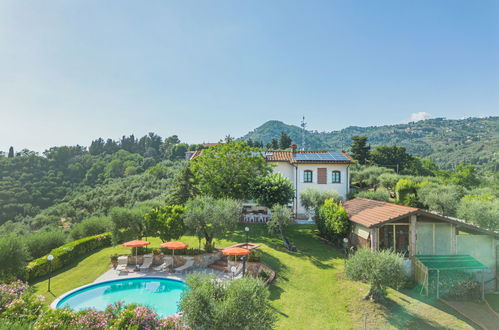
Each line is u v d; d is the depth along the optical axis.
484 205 26.45
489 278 18.22
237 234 28.05
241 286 10.58
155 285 19.41
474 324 13.56
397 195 40.97
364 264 15.16
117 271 21.03
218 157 32.09
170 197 38.88
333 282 17.98
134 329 9.49
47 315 9.53
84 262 22.91
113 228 24.64
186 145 134.75
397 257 15.21
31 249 24.56
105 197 70.75
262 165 32.44
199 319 10.32
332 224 24.23
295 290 16.98
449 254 19.12
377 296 15.38
